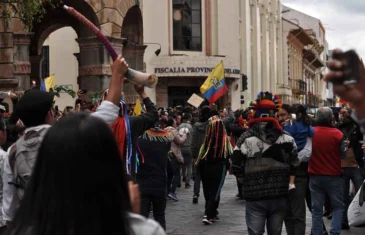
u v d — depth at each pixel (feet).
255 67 165.07
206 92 72.43
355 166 38.91
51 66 145.18
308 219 44.68
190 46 132.26
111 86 16.10
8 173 18.34
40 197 7.93
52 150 7.97
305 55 277.64
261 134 26.45
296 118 31.89
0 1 54.44
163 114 61.52
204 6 133.28
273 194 26.32
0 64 62.28
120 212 8.05
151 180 30.42
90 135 8.02
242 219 45.42
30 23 54.75
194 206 52.06
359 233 38.34
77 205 7.85
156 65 125.49
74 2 66.44
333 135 32.37
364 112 7.26
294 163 27.14
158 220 31.22
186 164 64.95
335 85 7.29
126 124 20.30
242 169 26.84
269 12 188.24
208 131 42.70
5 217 18.49
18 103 17.93
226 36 136.67
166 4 129.70
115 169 8.13
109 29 66.49
